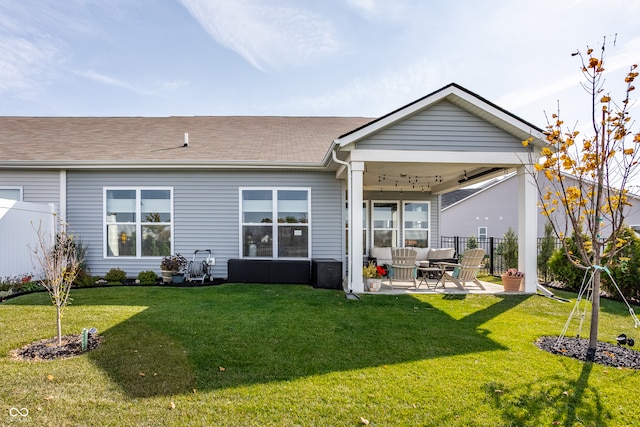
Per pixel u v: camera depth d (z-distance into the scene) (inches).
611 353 166.1
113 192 382.3
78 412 109.8
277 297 280.7
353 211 309.7
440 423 107.5
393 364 150.3
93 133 462.3
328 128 523.8
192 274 361.1
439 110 315.3
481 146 316.5
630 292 296.2
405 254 335.9
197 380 132.3
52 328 191.0
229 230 384.8
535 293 311.9
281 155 395.9
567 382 135.0
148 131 478.6
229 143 438.0
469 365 149.9
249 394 122.5
